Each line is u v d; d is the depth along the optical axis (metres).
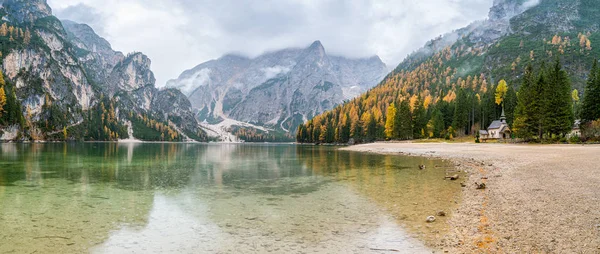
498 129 99.62
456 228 13.11
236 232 13.35
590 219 12.23
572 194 16.44
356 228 13.69
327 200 19.62
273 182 27.56
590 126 65.00
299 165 43.53
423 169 35.47
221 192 22.72
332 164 44.25
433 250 10.89
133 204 18.78
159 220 15.22
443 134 113.56
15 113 156.50
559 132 68.56
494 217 14.14
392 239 12.16
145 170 37.50
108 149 98.44
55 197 20.73
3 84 160.50
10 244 11.76
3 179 28.78
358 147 99.44
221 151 98.38
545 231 11.57
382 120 150.50
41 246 11.59
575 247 9.94
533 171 26.03
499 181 23.09
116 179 29.45
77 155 63.38
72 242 12.09
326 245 11.68
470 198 18.70
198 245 11.83
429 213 15.84
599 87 68.12
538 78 70.06
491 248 10.62
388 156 58.84
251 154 77.19
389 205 17.86
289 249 11.32
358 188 23.69
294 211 16.88
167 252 11.14
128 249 11.43
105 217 15.74
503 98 111.00
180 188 24.50
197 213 16.56
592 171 23.28
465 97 116.25
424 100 169.12
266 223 14.66
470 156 47.22
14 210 17.03
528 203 15.70
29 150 80.81
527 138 72.75
